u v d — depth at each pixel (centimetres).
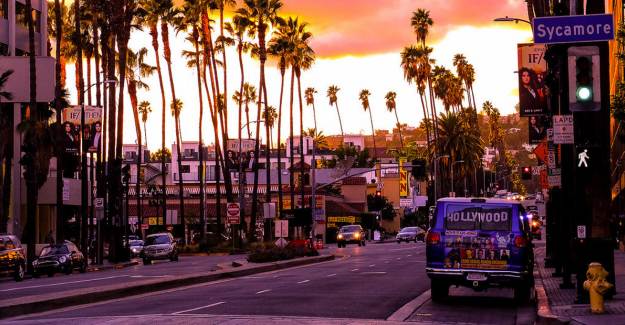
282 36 9431
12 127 5897
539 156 3375
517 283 2025
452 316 1834
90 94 7275
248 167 7925
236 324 1614
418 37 11688
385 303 2069
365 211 12050
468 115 14188
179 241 8869
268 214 6181
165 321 1672
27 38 6166
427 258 2081
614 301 1861
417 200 14612
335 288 2564
